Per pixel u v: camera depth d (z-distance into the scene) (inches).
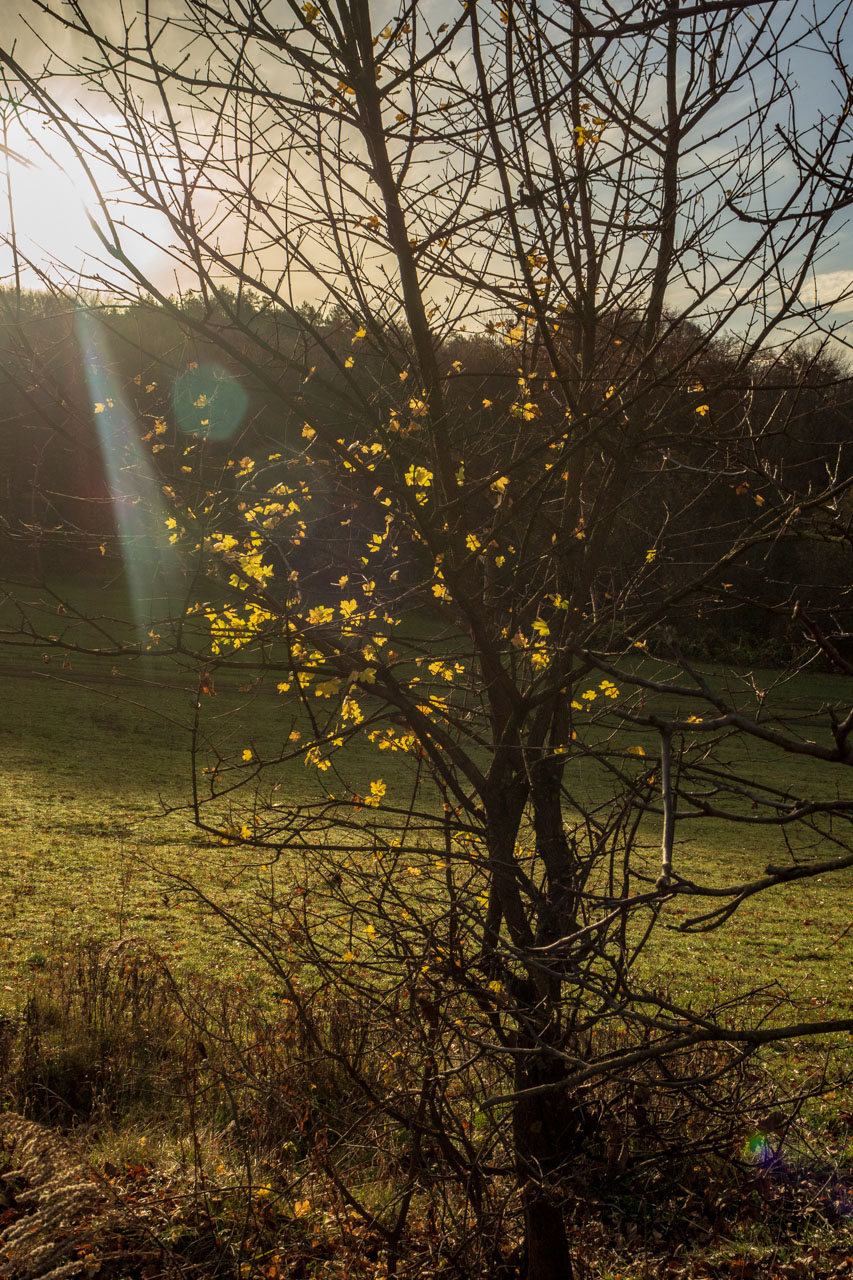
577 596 153.3
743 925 614.2
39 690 1217.4
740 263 117.5
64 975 328.2
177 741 1053.8
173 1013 302.0
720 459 165.9
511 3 115.0
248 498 142.5
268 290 113.1
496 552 158.9
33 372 112.3
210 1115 234.2
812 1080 262.2
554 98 111.4
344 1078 190.9
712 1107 173.6
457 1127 161.6
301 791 717.9
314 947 150.2
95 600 1127.0
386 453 119.4
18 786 823.1
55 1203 150.3
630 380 122.5
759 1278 177.5
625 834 143.6
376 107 122.3
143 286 106.0
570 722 155.5
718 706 67.4
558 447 151.9
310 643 133.4
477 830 147.2
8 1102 252.5
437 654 150.2
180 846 660.7
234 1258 159.8
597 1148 167.2
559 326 149.0
